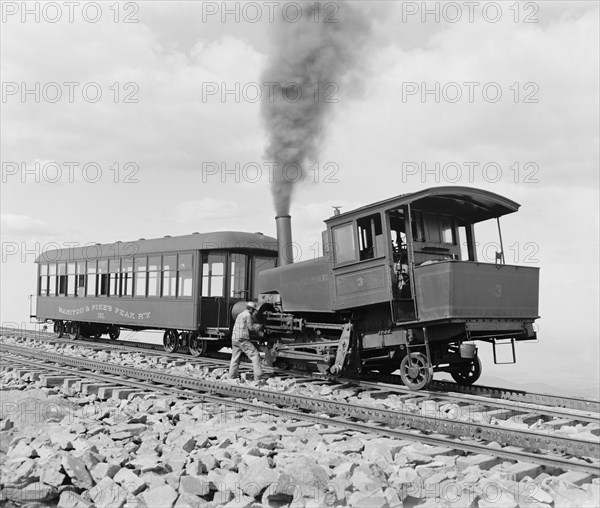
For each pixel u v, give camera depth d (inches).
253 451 241.6
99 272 740.0
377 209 399.2
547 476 217.2
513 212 426.3
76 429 280.5
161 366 554.9
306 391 414.6
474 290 374.3
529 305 416.2
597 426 301.1
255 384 439.5
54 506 201.0
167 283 641.6
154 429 295.0
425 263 378.3
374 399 379.9
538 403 374.9
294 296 466.0
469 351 366.6
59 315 805.2
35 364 525.0
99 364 501.0
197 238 617.3
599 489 198.7
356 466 221.1
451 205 421.1
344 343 418.6
